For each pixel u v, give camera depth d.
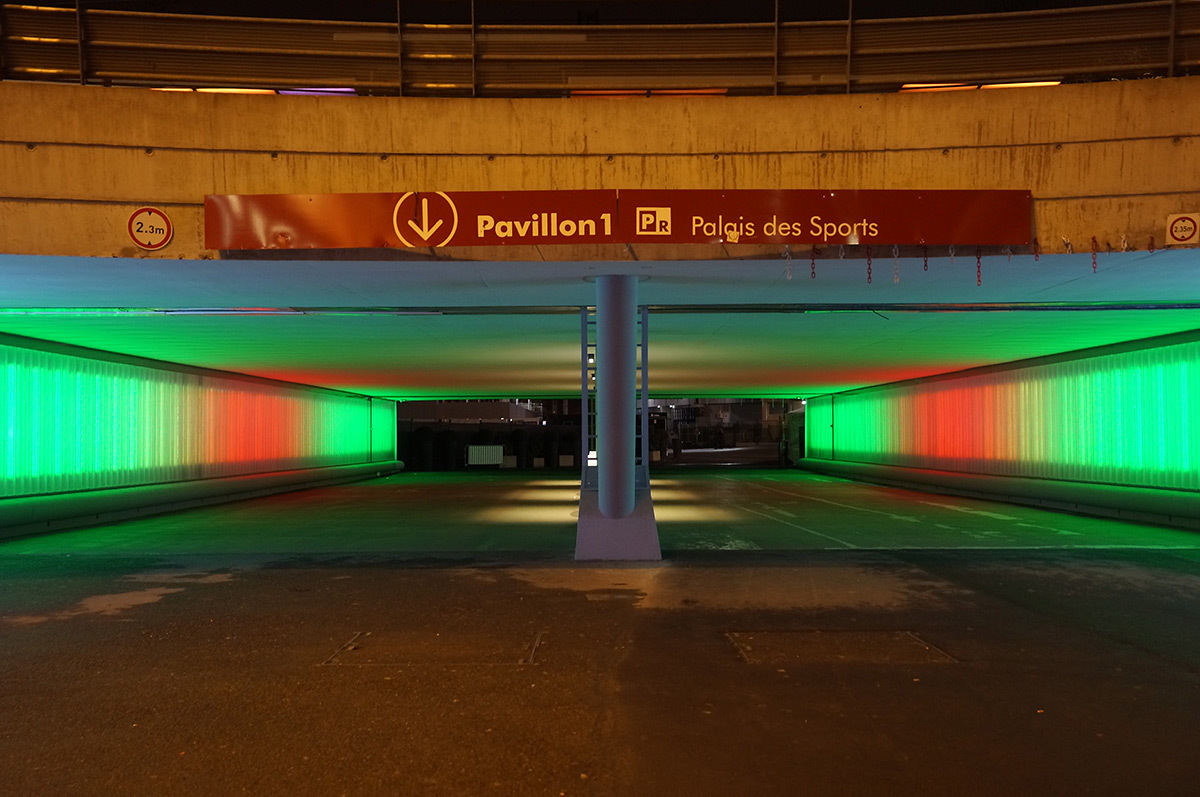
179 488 18.33
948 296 10.68
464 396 32.94
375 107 8.41
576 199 8.14
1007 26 8.81
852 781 4.10
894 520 15.80
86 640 6.75
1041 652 6.29
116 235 8.14
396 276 9.17
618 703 5.21
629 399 10.09
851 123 8.36
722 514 17.09
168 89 8.56
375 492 24.20
